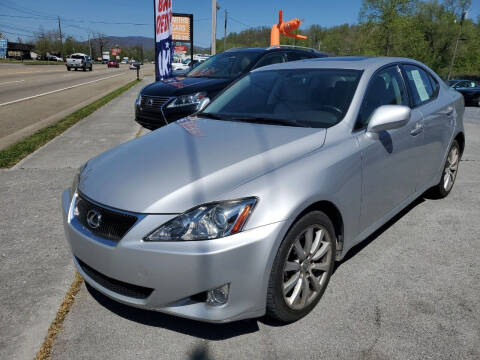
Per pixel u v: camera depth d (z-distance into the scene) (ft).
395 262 10.46
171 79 24.62
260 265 7.04
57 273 9.93
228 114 11.22
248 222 6.99
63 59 378.32
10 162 19.80
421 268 10.16
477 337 7.69
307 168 7.91
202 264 6.80
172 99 21.71
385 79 11.16
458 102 14.64
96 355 7.34
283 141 8.71
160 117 22.11
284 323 8.11
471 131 31.32
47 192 15.60
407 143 10.87
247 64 24.50
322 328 7.98
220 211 6.97
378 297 8.96
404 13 154.20
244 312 7.21
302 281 8.07
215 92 21.91
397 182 10.81
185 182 7.45
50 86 76.43
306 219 7.74
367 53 160.76
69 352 7.41
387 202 10.53
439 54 188.34
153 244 6.94
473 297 8.95
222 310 7.09
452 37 181.78
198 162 8.05
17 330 7.95
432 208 14.07
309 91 10.73
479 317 8.27
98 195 7.80
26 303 8.77
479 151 23.17
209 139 9.26
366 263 10.41
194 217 6.93
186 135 9.77
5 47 316.40
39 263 10.37
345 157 8.65
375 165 9.57
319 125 9.55
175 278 6.93
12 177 17.48
